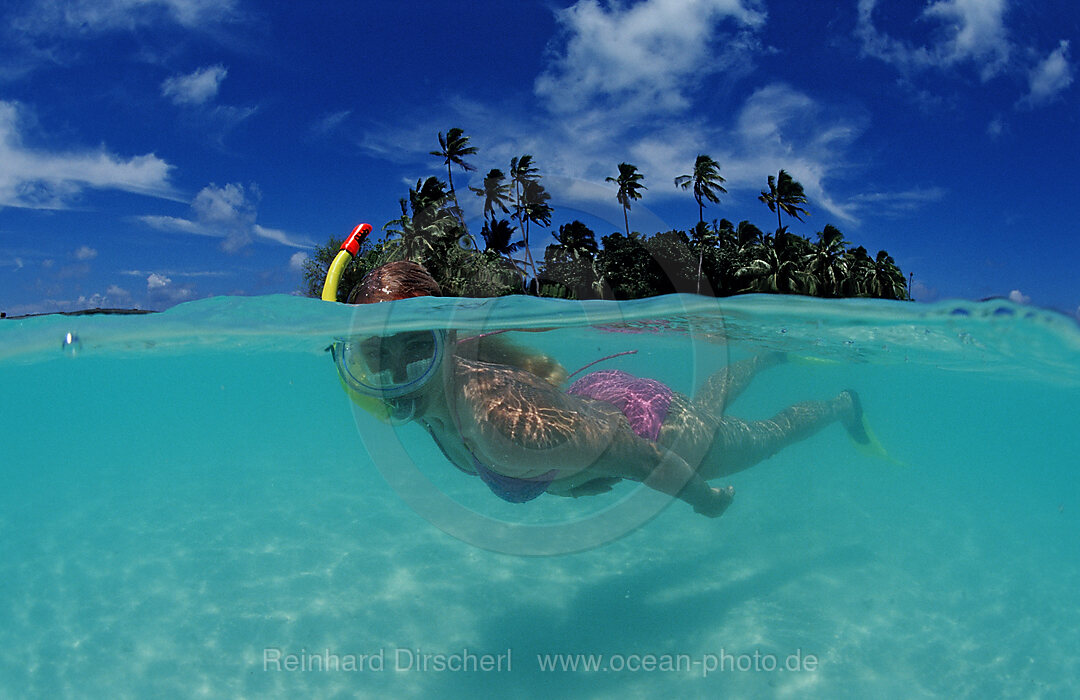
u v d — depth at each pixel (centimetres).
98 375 954
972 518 710
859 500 755
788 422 484
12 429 1241
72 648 355
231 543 527
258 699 306
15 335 632
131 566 476
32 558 494
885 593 437
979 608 420
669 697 306
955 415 1622
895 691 316
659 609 408
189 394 1331
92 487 758
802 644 362
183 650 352
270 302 617
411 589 434
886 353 859
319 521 591
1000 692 318
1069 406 1127
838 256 5012
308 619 390
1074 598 445
